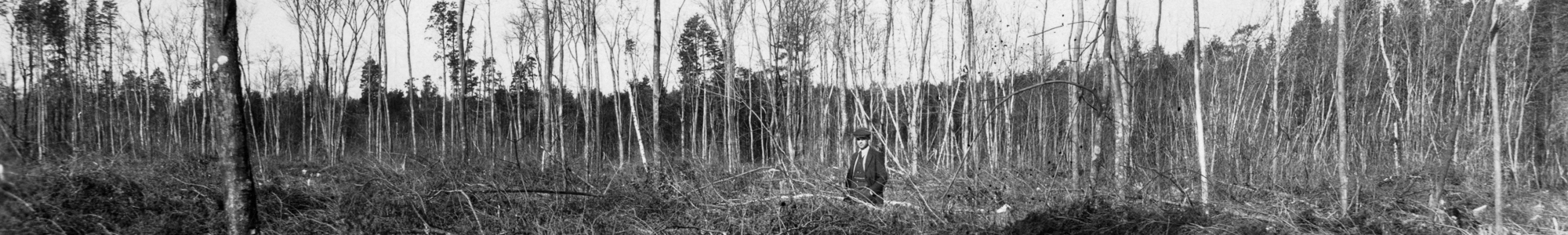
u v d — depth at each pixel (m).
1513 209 8.45
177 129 26.14
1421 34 16.09
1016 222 7.71
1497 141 6.30
